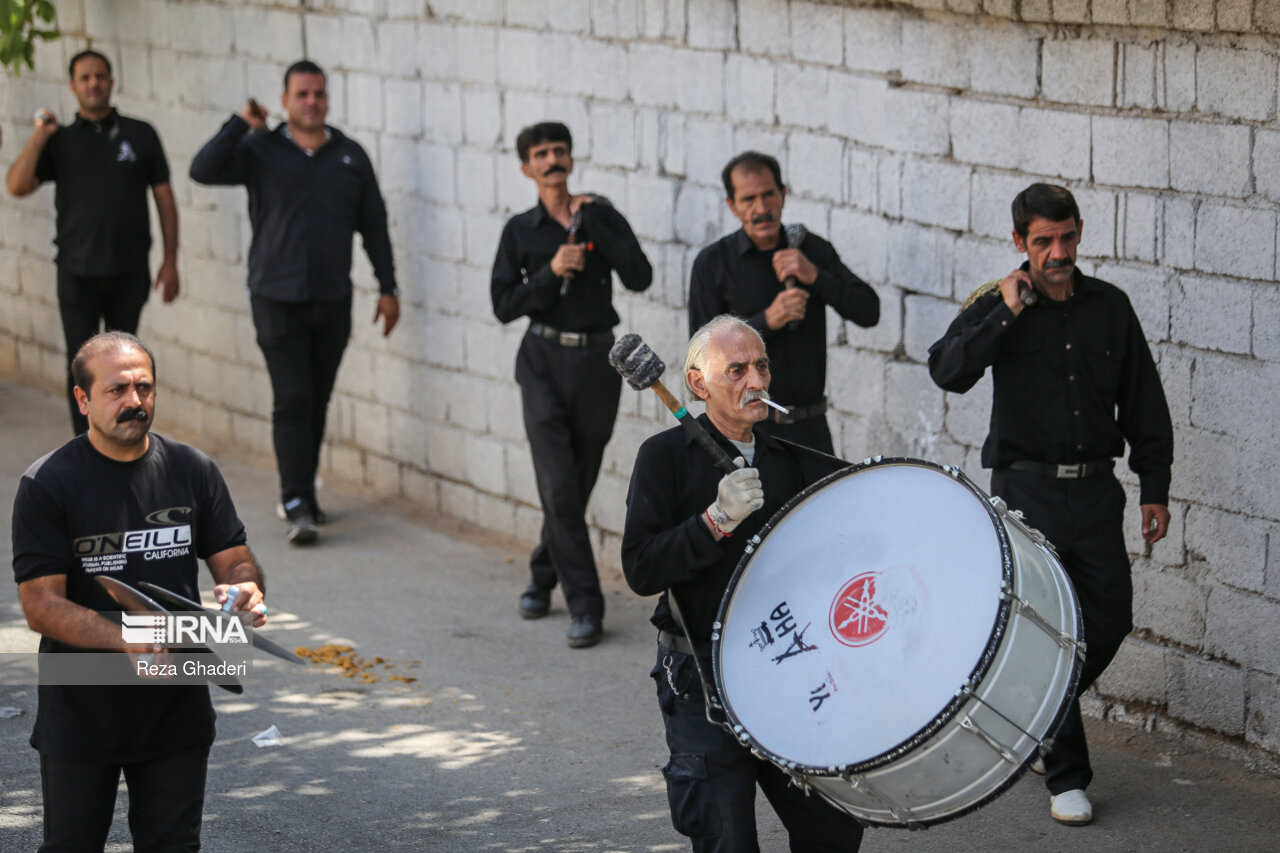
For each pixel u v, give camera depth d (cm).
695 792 505
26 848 641
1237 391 715
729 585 502
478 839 666
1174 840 656
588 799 709
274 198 1114
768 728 467
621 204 1034
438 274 1182
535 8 1069
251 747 771
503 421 1143
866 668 458
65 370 1627
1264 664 717
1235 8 686
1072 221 649
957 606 452
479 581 1052
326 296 1123
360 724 802
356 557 1105
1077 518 668
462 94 1137
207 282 1422
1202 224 720
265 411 1383
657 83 995
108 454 512
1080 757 676
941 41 826
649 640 934
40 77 1608
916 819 451
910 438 873
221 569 531
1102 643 674
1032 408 670
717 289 816
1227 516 726
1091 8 741
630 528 521
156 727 512
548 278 895
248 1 1313
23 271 1677
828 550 492
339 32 1235
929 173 841
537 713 819
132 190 1241
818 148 906
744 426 532
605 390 928
